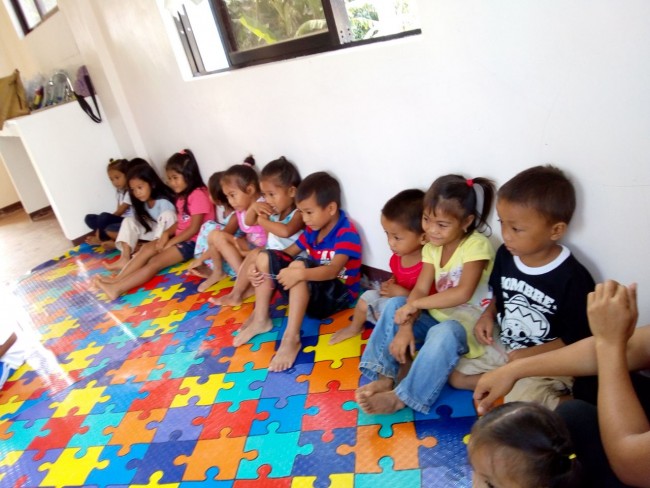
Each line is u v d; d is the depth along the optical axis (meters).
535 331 1.25
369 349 1.46
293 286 1.69
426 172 1.53
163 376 1.77
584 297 1.15
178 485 1.30
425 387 1.29
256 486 1.24
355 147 1.72
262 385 1.59
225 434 1.43
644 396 0.90
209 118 2.37
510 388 1.04
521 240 1.16
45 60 3.94
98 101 3.23
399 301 1.48
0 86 3.04
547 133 1.17
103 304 2.43
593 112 1.07
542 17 1.07
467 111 1.32
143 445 1.47
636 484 0.71
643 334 0.92
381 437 1.28
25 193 4.10
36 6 3.72
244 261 2.07
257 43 2.09
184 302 2.25
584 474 0.76
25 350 2.12
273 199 1.97
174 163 2.57
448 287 1.45
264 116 2.03
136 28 2.53
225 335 1.92
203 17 2.31
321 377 1.55
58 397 1.79
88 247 3.24
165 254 2.54
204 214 2.56
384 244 1.84
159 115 2.78
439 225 1.36
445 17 1.24
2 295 2.79
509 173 1.30
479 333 1.35
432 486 1.12
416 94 1.42
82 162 3.22
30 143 3.01
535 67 1.13
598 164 1.11
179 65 2.38
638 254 1.14
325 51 1.78
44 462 1.50
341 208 1.91
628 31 0.96
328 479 1.21
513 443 0.68
